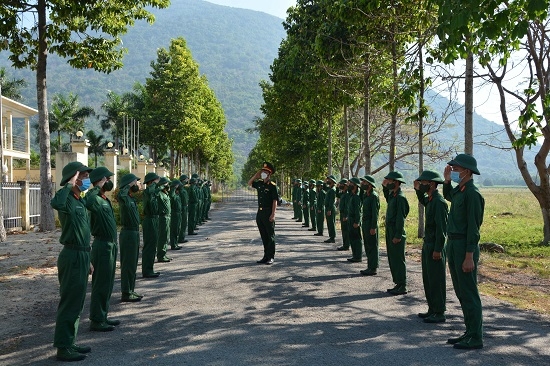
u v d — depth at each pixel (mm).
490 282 9547
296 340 5938
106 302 6453
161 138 43938
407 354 5469
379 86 16828
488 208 34000
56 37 17938
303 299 8031
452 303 7910
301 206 25203
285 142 37656
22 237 16516
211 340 5934
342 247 14023
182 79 42125
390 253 8609
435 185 6996
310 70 18719
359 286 9094
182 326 6523
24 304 7777
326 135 33875
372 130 29328
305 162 38344
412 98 11586
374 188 10297
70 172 5461
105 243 6391
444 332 6332
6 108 33594
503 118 14852
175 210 13953
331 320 6828
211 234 18172
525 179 15133
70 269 5348
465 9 6762
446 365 5137
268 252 11570
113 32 18766
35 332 6344
